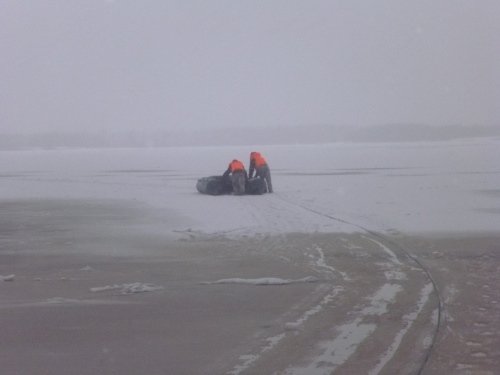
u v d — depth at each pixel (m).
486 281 13.93
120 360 9.08
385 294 12.80
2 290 13.64
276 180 44.97
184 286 13.81
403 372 8.41
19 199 34.78
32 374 8.51
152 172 58.78
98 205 31.20
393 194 33.88
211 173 56.03
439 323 10.68
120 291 13.41
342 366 8.68
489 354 9.11
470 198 31.44
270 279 14.22
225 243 19.48
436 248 18.08
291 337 10.04
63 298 12.88
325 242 19.31
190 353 9.35
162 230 22.38
